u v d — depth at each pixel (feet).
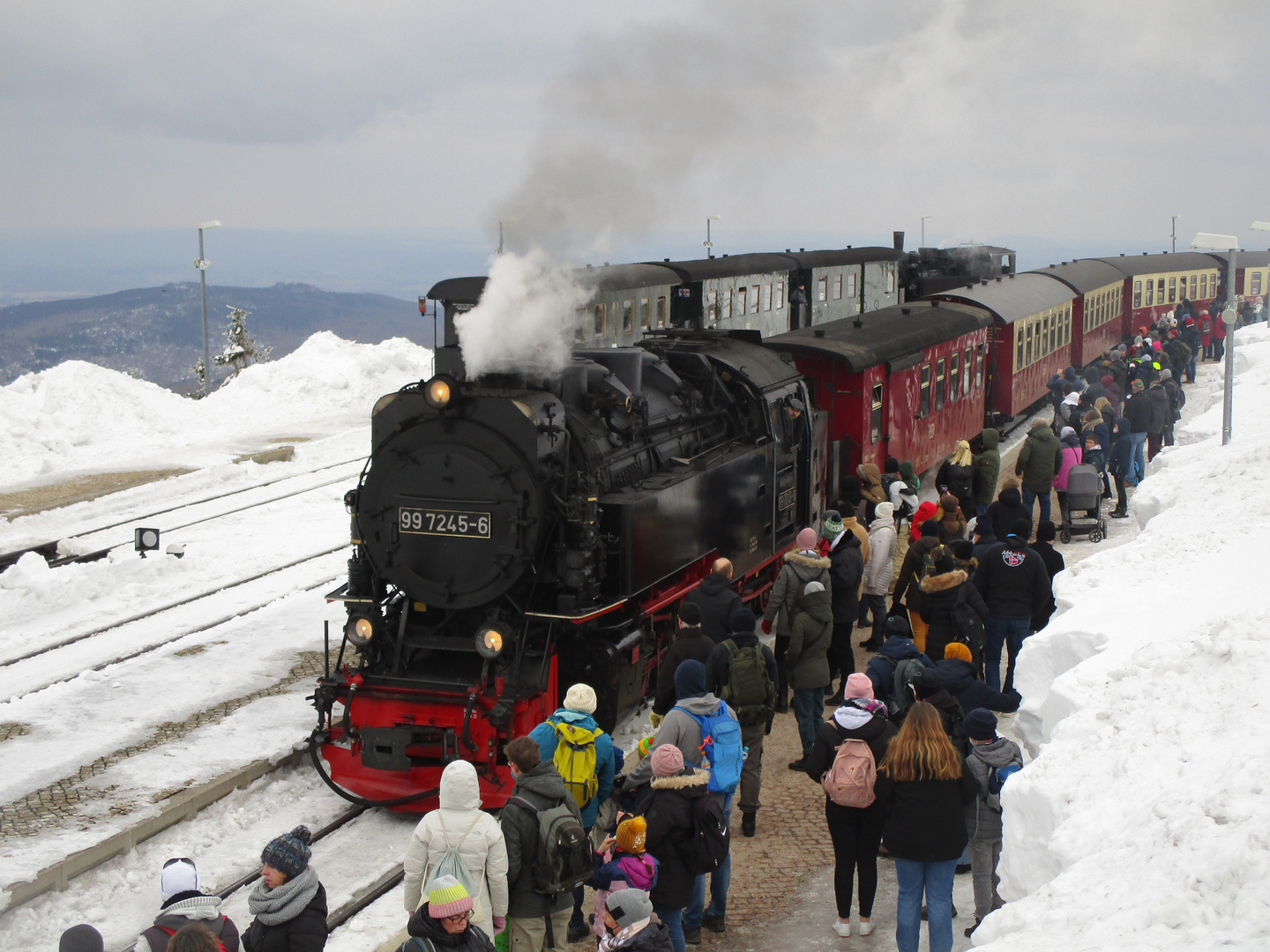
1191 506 34.71
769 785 30.89
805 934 23.54
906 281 115.55
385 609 31.99
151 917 24.06
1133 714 18.57
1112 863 14.80
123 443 82.94
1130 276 125.29
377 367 108.47
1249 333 94.79
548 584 31.07
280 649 40.32
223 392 99.96
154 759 30.42
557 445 30.96
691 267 79.00
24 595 46.55
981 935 15.11
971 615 32.58
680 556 35.32
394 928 23.68
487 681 29.40
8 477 72.74
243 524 62.80
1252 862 12.98
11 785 28.63
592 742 22.85
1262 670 17.81
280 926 17.95
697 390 41.34
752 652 27.14
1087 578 28.81
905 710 26.78
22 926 23.29
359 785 29.60
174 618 45.50
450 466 30.45
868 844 23.07
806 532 32.09
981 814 22.24
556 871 19.81
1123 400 73.77
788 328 94.12
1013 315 82.38
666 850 20.97
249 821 28.55
